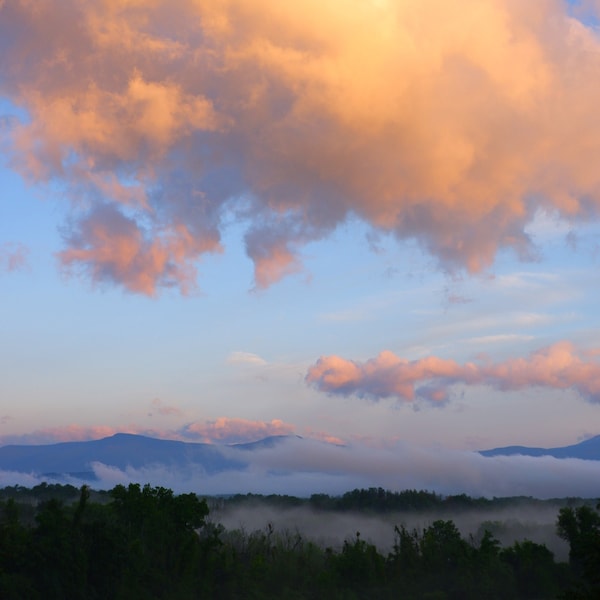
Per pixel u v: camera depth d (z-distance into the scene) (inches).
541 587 5344.5
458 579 5398.6
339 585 5231.3
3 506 5078.7
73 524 4138.8
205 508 5201.8
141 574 4249.5
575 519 5610.2
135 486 4936.0
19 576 3683.6
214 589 4682.6
